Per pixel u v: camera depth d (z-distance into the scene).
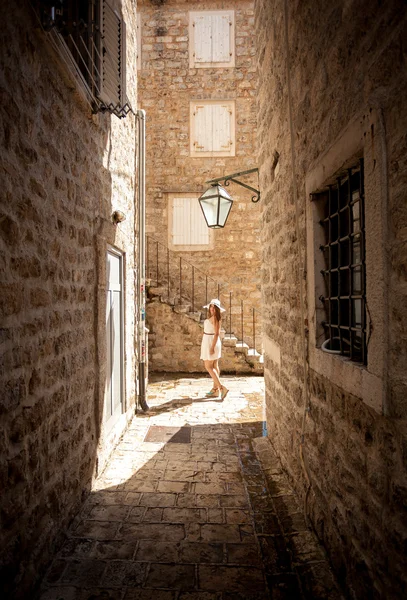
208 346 6.09
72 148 2.78
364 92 1.67
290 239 3.11
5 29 1.83
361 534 1.79
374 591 1.65
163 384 6.95
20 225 1.98
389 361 1.50
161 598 2.07
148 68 8.82
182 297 8.83
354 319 2.09
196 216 8.87
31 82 2.11
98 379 3.37
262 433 4.54
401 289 1.42
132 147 4.95
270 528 2.69
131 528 2.70
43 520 2.24
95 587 2.14
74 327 2.83
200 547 2.50
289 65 2.83
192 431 4.64
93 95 2.96
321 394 2.41
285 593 2.08
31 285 2.11
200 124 8.81
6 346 1.83
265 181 4.09
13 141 1.91
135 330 5.30
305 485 2.74
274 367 3.83
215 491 3.24
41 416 2.23
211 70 8.79
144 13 8.80
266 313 4.21
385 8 1.47
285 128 3.17
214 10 8.78
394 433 1.48
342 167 1.99
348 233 2.20
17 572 1.91
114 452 4.02
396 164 1.43
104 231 3.51
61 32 2.26
